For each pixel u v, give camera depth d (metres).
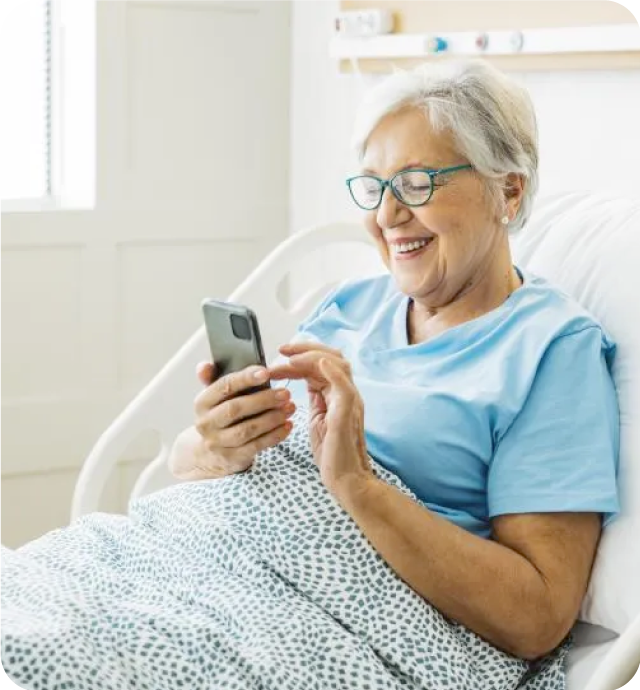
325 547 1.66
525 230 2.12
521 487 1.69
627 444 1.75
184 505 1.79
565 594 1.65
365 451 1.68
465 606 1.62
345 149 3.12
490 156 1.79
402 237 1.84
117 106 3.21
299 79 3.33
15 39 3.27
